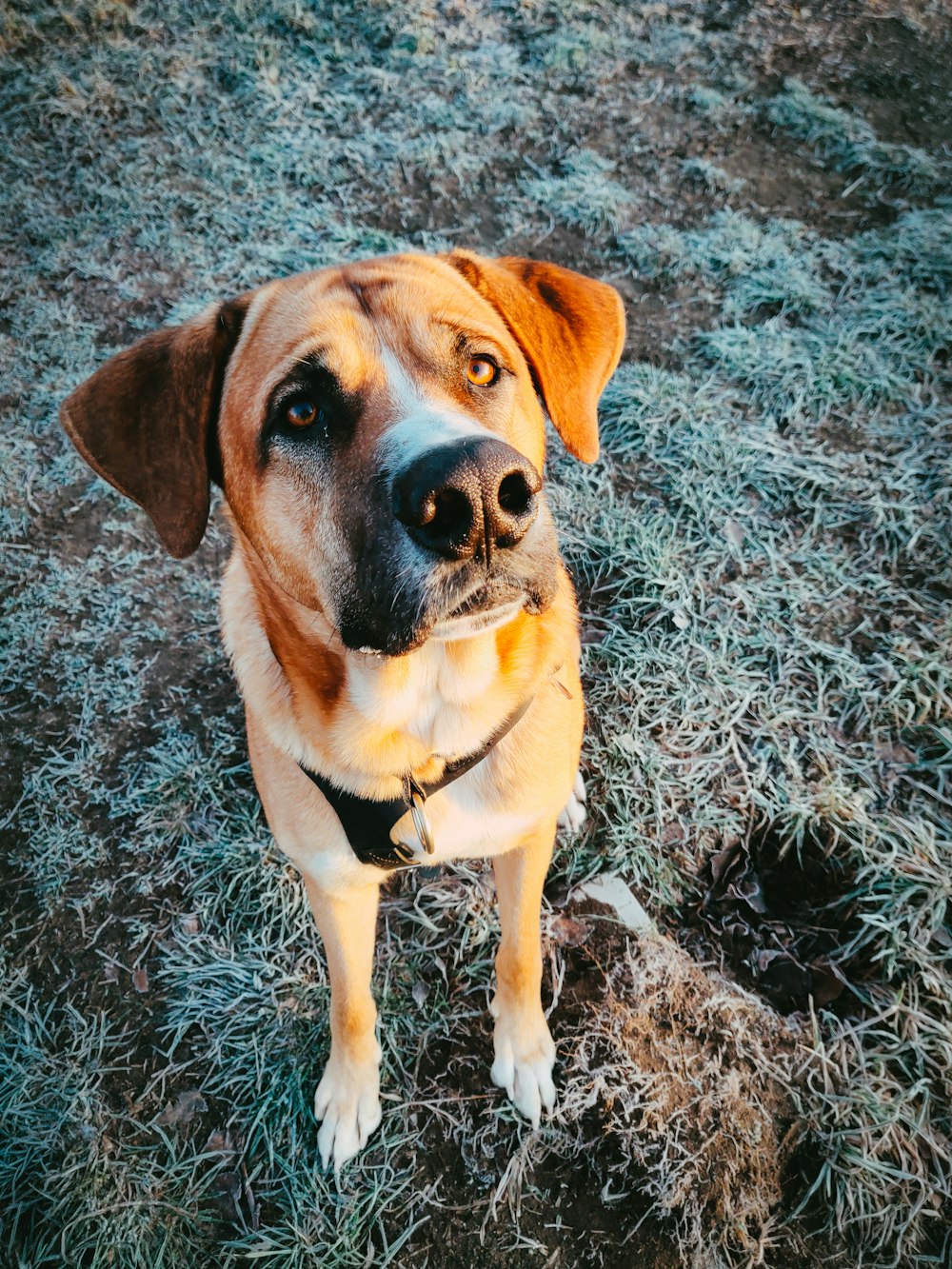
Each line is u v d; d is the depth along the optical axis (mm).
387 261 434
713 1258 469
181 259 928
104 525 755
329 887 450
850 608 685
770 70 1133
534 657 437
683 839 591
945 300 872
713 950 556
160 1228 488
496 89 1096
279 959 569
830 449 773
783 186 999
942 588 694
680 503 749
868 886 555
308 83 1093
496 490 327
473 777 445
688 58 1146
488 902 581
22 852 611
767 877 588
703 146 1041
